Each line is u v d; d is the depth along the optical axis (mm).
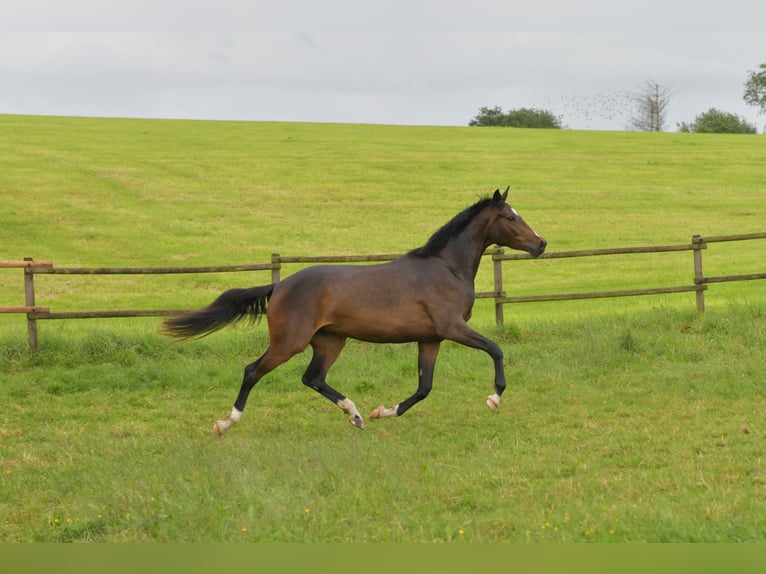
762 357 12047
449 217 31531
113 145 44250
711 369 11508
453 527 6336
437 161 42938
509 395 11062
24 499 7359
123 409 10797
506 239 9891
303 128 55656
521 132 57000
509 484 7508
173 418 10453
